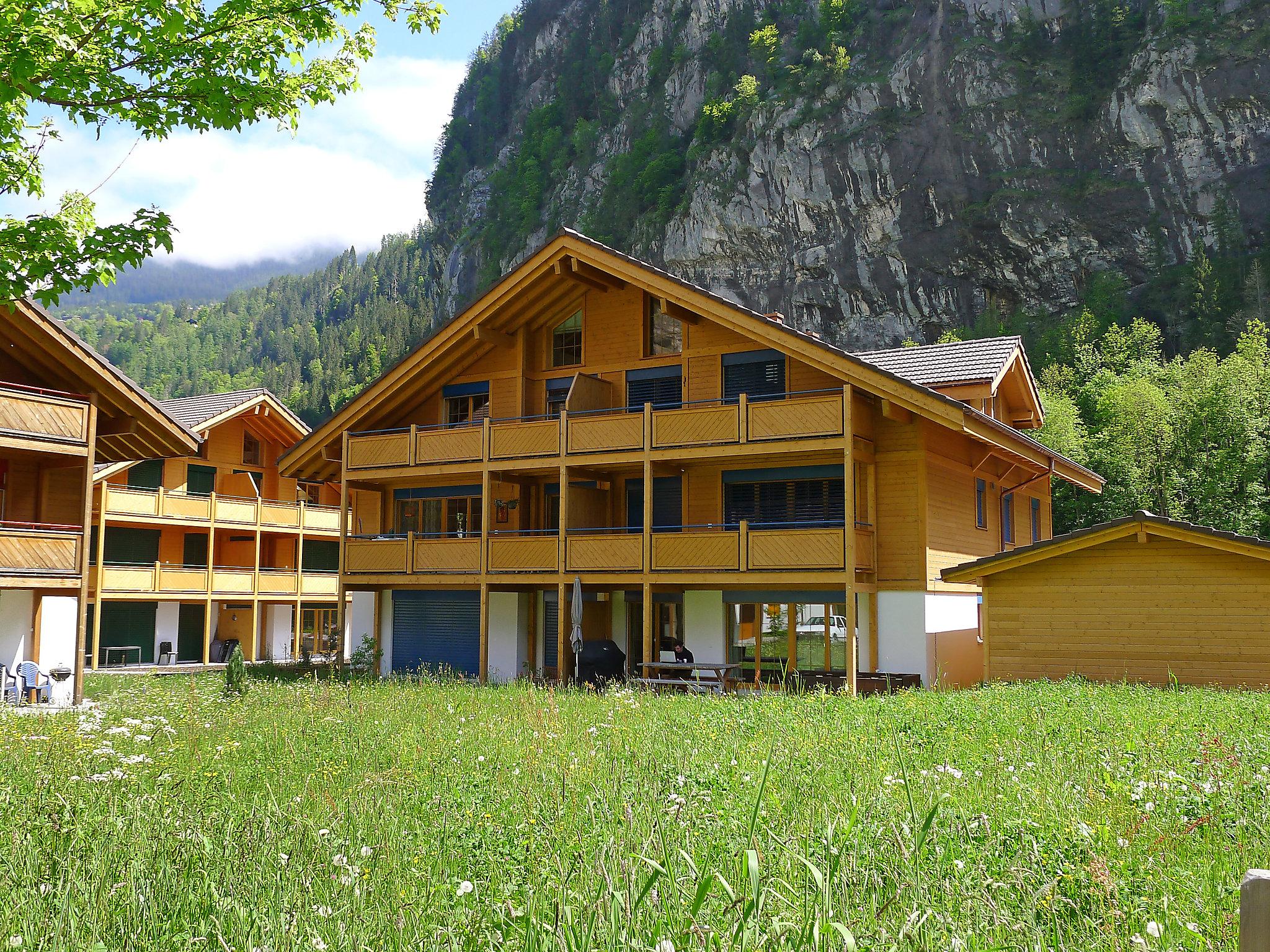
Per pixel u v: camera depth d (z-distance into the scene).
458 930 4.40
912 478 22.94
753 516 24.34
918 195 100.25
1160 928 4.32
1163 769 8.00
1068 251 94.50
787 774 8.43
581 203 138.00
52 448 19.92
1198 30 91.06
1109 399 56.03
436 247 170.50
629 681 21.86
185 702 17.16
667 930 3.97
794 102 108.12
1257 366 59.31
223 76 11.09
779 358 24.12
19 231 10.59
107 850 5.86
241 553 41.53
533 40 171.88
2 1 9.38
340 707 15.90
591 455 24.09
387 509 29.25
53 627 22.72
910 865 4.95
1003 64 98.75
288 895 4.94
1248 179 89.50
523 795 7.68
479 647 27.39
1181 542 18.58
